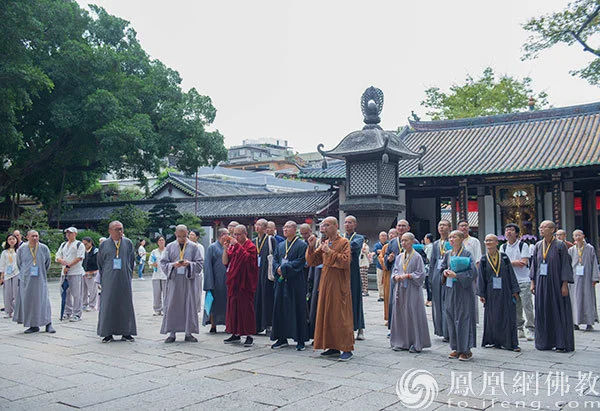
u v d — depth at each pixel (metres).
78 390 6.06
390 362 7.45
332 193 28.11
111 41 29.19
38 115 26.05
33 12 23.02
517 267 9.47
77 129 26.42
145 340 9.21
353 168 18.41
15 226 26.36
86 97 24.88
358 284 9.09
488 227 25.62
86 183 33.44
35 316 9.88
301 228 8.53
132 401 5.64
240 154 76.44
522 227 25.03
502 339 8.30
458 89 41.31
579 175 23.41
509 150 24.86
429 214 29.38
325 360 7.59
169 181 37.66
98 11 29.06
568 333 8.14
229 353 8.09
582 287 10.31
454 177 24.38
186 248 9.18
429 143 27.92
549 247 8.36
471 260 7.70
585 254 10.36
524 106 39.22
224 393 5.92
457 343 7.54
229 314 8.73
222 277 10.06
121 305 9.02
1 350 8.33
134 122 25.72
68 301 11.64
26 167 27.64
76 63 24.53
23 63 21.67
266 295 9.30
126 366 7.23
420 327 8.17
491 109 39.38
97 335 9.55
